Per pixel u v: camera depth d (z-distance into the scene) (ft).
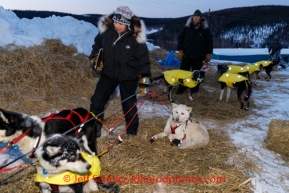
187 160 13.19
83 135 11.18
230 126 18.44
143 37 13.47
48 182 8.71
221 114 20.52
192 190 11.27
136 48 13.66
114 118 17.75
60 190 9.10
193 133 14.58
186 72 22.57
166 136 15.44
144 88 14.21
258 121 19.74
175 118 14.49
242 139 16.38
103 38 13.74
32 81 20.21
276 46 45.01
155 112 19.92
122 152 13.43
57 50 24.00
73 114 11.09
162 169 12.40
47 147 8.16
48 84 20.63
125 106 14.75
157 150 13.84
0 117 8.76
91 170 9.23
